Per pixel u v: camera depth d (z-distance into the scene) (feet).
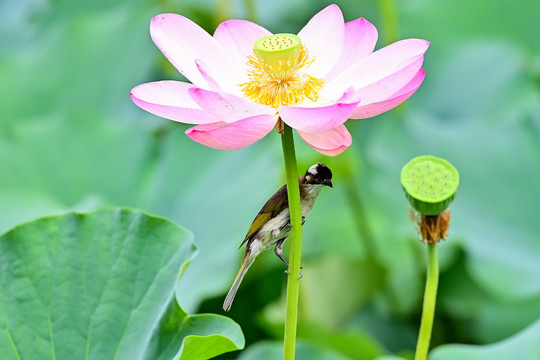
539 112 10.77
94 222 8.68
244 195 10.37
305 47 8.36
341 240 12.26
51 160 10.97
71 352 8.45
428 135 11.22
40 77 12.86
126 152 11.06
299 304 11.19
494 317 10.80
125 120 12.52
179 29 8.29
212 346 8.27
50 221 8.66
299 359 9.46
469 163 10.77
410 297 11.37
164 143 11.17
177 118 8.08
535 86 12.66
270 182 10.37
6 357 8.39
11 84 12.74
